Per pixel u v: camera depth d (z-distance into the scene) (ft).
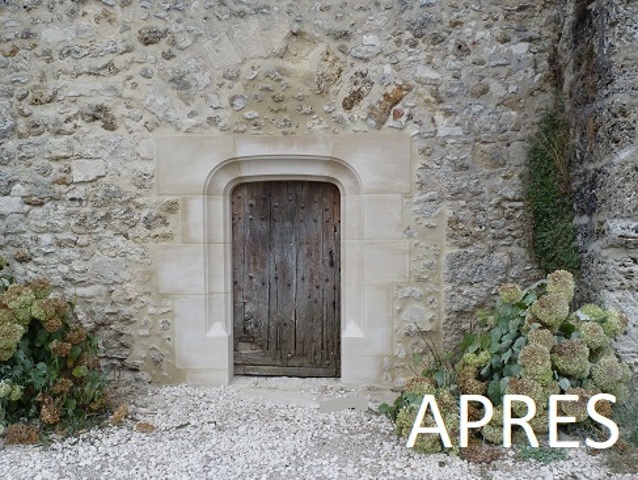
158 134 11.75
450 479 7.93
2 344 9.18
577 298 11.37
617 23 9.96
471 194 11.63
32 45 11.82
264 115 11.65
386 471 8.20
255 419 10.30
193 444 9.18
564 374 9.17
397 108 11.55
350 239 11.91
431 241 11.66
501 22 11.57
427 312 11.72
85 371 9.73
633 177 9.94
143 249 11.87
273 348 12.53
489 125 11.60
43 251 11.97
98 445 9.10
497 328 9.66
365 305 11.80
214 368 12.03
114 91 11.73
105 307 11.96
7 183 11.98
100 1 11.68
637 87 9.92
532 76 11.64
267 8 11.52
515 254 11.73
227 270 12.21
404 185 11.60
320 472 8.20
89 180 11.85
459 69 11.53
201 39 11.64
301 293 12.42
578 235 11.41
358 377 11.89
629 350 10.05
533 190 11.61
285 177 12.07
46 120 11.83
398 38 11.50
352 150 11.59
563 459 8.39
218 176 11.94
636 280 10.03
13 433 9.12
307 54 11.59
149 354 12.01
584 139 10.99
